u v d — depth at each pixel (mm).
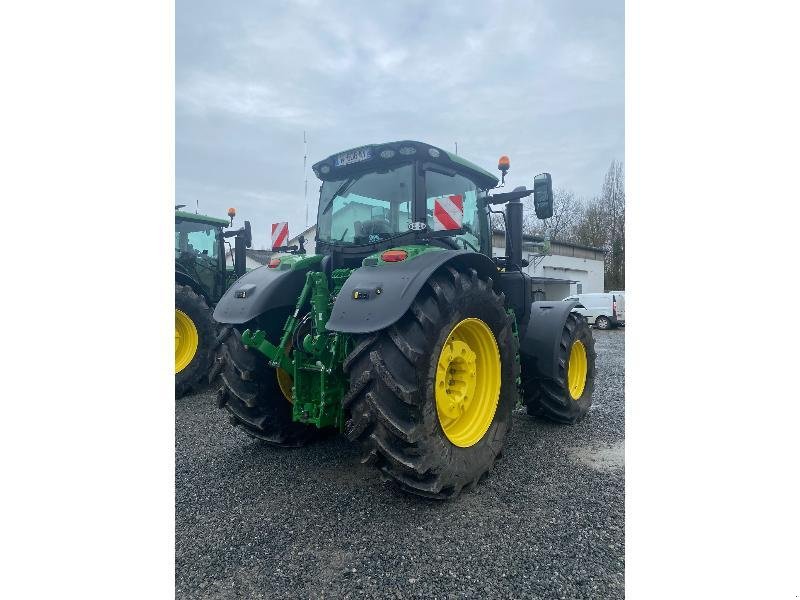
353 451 3658
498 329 3133
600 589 2064
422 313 2568
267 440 3604
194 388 5660
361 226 3447
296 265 3488
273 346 3078
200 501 2854
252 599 2023
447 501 2822
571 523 2578
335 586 2094
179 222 6398
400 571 2184
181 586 2102
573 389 4555
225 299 3529
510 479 3143
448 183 3547
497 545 2377
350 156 3342
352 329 2533
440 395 2732
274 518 2652
